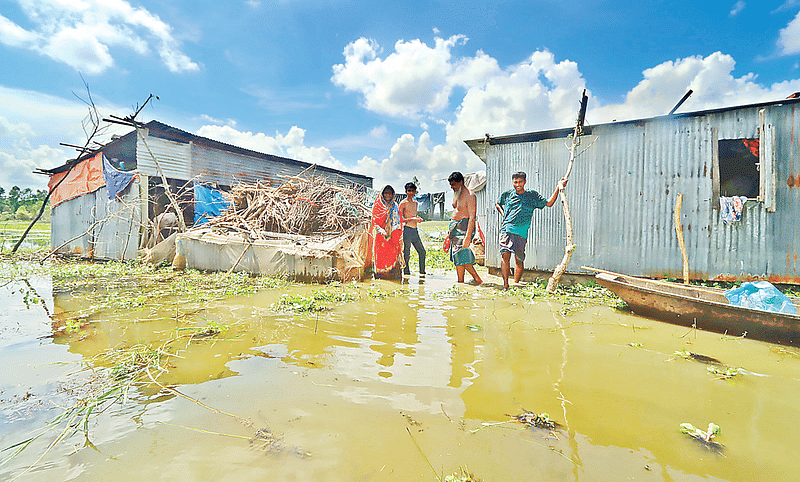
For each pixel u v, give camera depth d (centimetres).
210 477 157
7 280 683
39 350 309
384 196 718
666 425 201
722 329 370
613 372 271
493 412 212
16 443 181
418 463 167
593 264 670
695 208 604
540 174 714
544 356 303
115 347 318
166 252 852
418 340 342
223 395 231
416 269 909
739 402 227
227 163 1366
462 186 667
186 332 359
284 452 174
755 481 157
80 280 678
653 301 420
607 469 164
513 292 582
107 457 171
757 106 568
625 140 642
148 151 1077
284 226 813
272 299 517
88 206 1119
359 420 203
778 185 565
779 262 567
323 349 315
